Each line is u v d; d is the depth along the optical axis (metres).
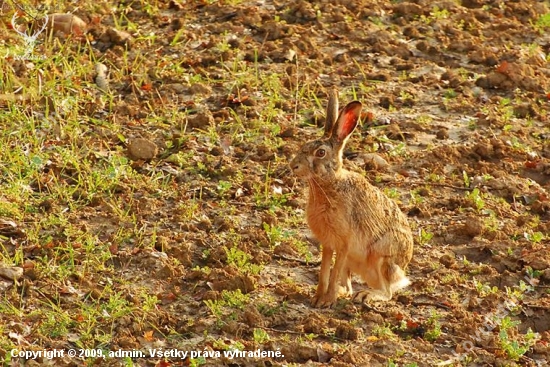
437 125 15.31
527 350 10.48
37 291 11.16
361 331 10.60
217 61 16.64
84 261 11.68
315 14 18.28
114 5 18.30
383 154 14.45
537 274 11.80
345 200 10.91
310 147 10.90
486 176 13.91
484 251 12.37
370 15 18.45
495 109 15.83
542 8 19.28
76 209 12.80
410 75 16.70
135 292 11.27
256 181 13.62
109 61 16.30
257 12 18.19
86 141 14.24
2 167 13.45
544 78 16.78
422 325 10.80
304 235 12.61
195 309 11.04
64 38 16.86
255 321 10.72
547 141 15.01
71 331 10.55
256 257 11.97
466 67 17.16
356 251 11.12
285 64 16.69
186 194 13.34
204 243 12.25
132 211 12.87
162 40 17.17
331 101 11.41
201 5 18.53
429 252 12.37
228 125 14.84
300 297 11.24
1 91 15.02
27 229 12.26
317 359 10.16
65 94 15.19
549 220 13.18
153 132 14.66
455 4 19.09
